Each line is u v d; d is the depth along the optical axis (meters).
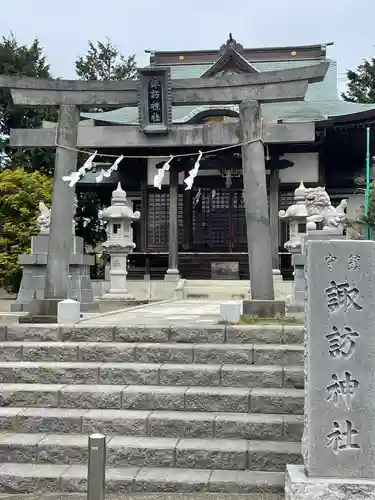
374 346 5.05
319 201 15.08
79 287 15.81
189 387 7.18
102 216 19.41
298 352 7.49
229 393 6.89
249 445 6.28
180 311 13.59
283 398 6.77
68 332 8.22
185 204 29.36
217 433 6.54
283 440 6.42
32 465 6.30
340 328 5.08
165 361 7.68
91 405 7.03
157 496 5.79
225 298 23.78
